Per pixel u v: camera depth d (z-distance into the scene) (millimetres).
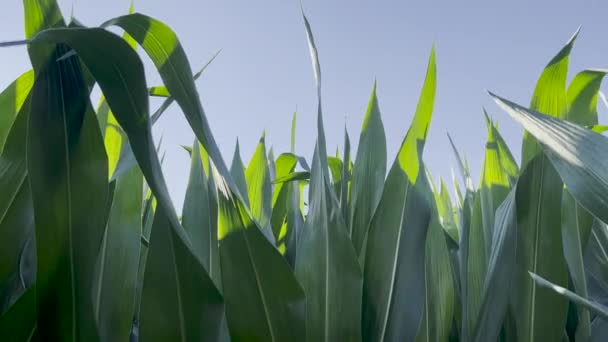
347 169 1286
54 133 793
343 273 949
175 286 819
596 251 1171
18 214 864
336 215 969
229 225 855
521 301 983
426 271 1060
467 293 1102
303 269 965
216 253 973
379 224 1022
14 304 798
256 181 1270
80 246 781
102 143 813
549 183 995
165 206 771
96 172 804
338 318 934
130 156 939
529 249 991
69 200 785
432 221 1092
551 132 791
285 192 1417
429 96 1023
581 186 773
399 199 1030
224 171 813
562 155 781
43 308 764
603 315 764
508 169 1235
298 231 1333
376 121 1200
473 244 1126
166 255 829
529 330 974
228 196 853
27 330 800
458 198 1613
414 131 1035
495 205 1227
